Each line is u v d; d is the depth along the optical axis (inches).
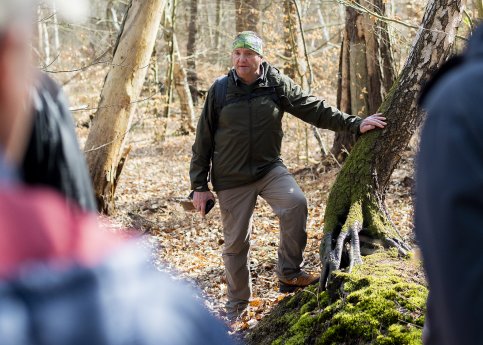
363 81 403.9
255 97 191.5
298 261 199.8
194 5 865.5
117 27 715.4
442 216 42.1
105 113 363.6
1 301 21.1
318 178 425.4
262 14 680.4
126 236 26.8
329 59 578.6
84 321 21.9
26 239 22.3
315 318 143.9
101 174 364.5
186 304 24.8
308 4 679.7
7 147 24.0
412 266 150.1
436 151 43.9
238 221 200.4
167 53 725.9
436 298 44.7
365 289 139.0
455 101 44.1
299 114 192.7
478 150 42.1
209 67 909.2
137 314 23.0
